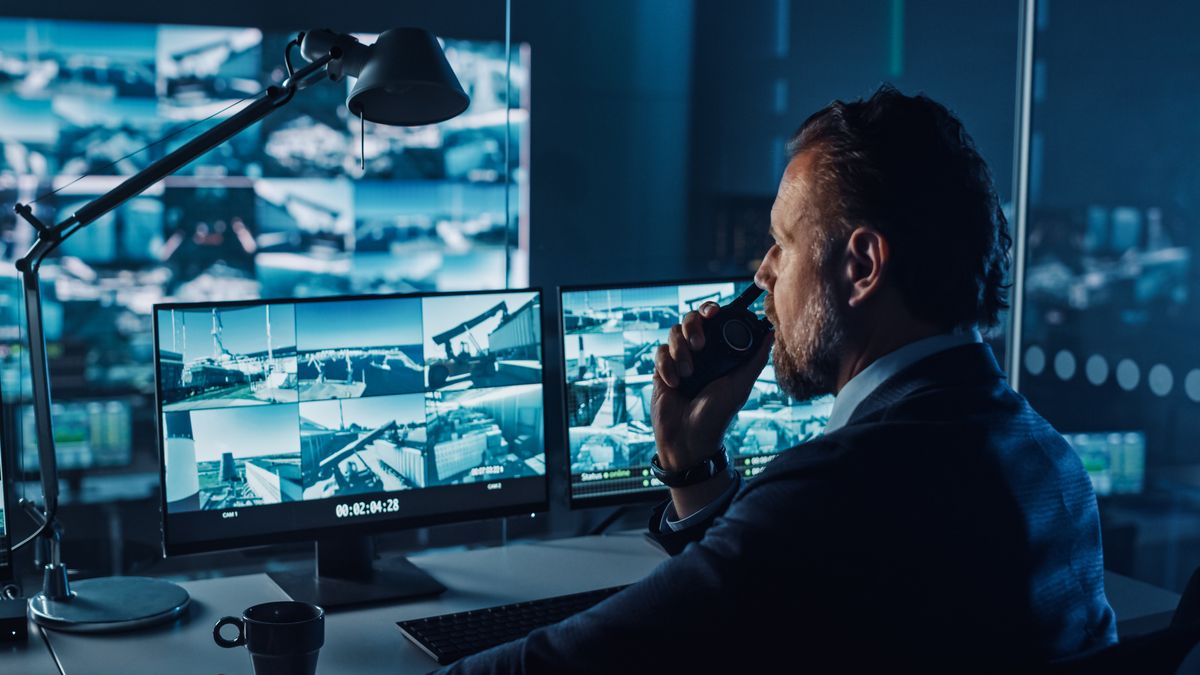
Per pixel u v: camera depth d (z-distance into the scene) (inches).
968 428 31.0
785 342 36.5
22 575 69.6
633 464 68.2
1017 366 100.8
